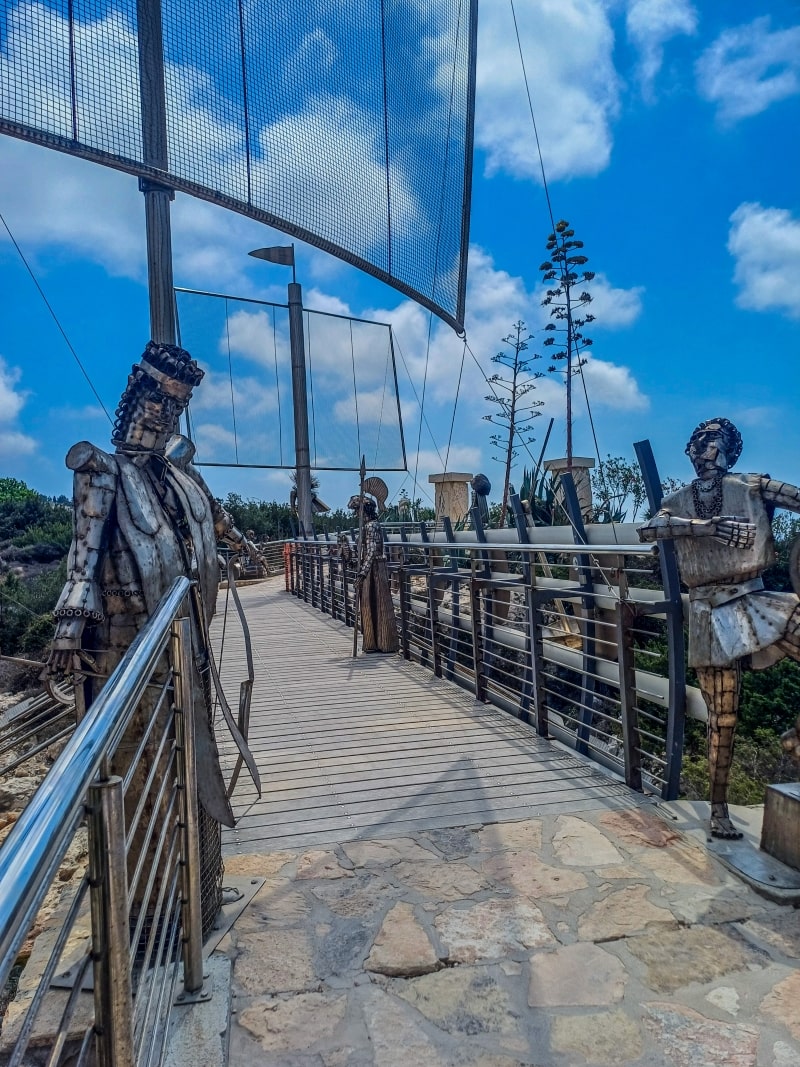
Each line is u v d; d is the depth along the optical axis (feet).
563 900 9.50
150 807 8.10
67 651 7.48
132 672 5.25
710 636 10.68
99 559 7.76
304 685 23.15
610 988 7.73
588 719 15.87
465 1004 7.53
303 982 7.93
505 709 19.47
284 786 13.91
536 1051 6.86
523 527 19.98
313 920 9.16
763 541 10.38
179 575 8.29
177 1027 7.11
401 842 11.34
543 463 33.58
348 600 36.52
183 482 9.11
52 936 9.22
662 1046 6.88
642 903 9.37
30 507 70.08
